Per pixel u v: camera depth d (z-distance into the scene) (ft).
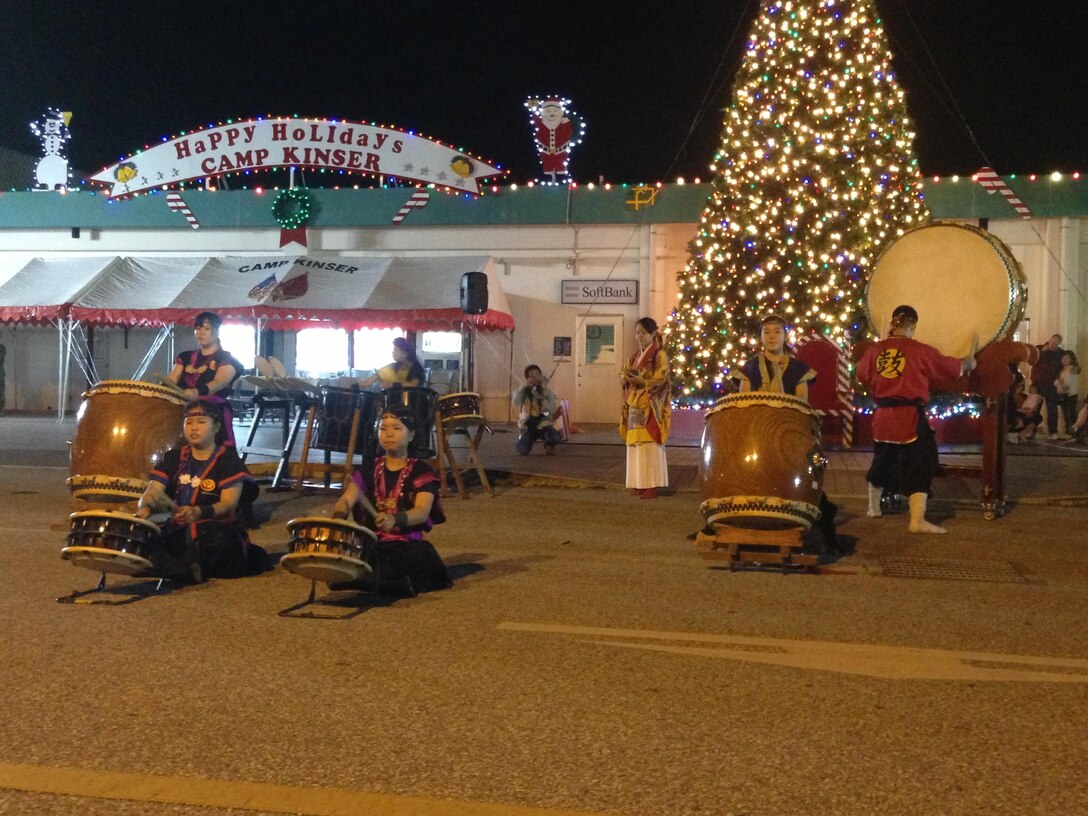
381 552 24.00
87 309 72.28
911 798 13.97
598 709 17.15
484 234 80.23
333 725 16.33
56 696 17.49
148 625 21.80
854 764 15.06
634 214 77.82
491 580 26.45
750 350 59.82
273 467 46.85
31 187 98.89
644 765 14.96
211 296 72.23
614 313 78.79
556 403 56.85
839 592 25.61
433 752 15.34
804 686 18.45
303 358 83.66
